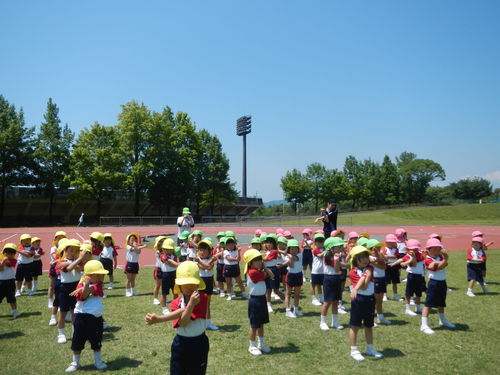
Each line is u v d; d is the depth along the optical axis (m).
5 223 49.22
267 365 5.84
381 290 8.03
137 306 9.51
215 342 6.91
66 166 50.25
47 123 49.78
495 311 8.80
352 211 69.25
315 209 74.62
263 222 49.12
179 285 4.27
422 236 30.00
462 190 103.06
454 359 6.03
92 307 5.80
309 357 6.15
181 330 4.23
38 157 48.34
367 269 6.25
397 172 85.44
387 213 62.16
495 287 11.33
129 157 51.69
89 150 48.84
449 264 15.62
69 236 30.53
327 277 7.71
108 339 7.09
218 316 8.70
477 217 59.47
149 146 52.78
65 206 53.53
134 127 50.56
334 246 7.61
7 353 6.40
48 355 6.32
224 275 10.36
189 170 55.72
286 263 8.51
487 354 6.23
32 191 48.62
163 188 53.22
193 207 63.34
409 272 8.80
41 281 12.95
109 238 11.72
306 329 7.64
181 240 12.33
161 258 8.89
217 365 5.84
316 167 72.88
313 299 9.70
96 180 46.94
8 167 46.00
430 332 7.29
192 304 4.04
